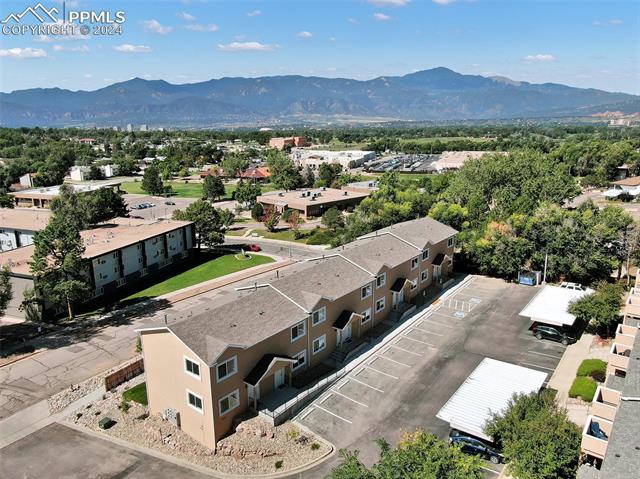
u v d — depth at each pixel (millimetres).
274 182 150500
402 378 39500
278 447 31312
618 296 43281
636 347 28078
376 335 47125
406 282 51906
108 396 38438
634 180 117312
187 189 157875
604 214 61625
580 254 57969
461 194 83562
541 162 88938
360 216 84750
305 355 39844
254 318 36000
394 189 94062
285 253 82000
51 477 29797
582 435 24688
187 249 78875
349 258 48969
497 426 27469
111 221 86938
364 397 36969
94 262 59531
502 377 35156
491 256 62156
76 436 33781
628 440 19609
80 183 166875
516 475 24672
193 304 58344
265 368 34094
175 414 33750
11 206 121188
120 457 31594
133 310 56625
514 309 53031
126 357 44750
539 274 60906
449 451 22016
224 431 32500
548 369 40156
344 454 23625
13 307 54156
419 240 57094
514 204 74438
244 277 68812
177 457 31516
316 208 110688
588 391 35125
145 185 142875
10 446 32781
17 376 41656
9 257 60719
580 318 48219
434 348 44469
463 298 56656
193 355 31125
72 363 43812
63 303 54094
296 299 39812
